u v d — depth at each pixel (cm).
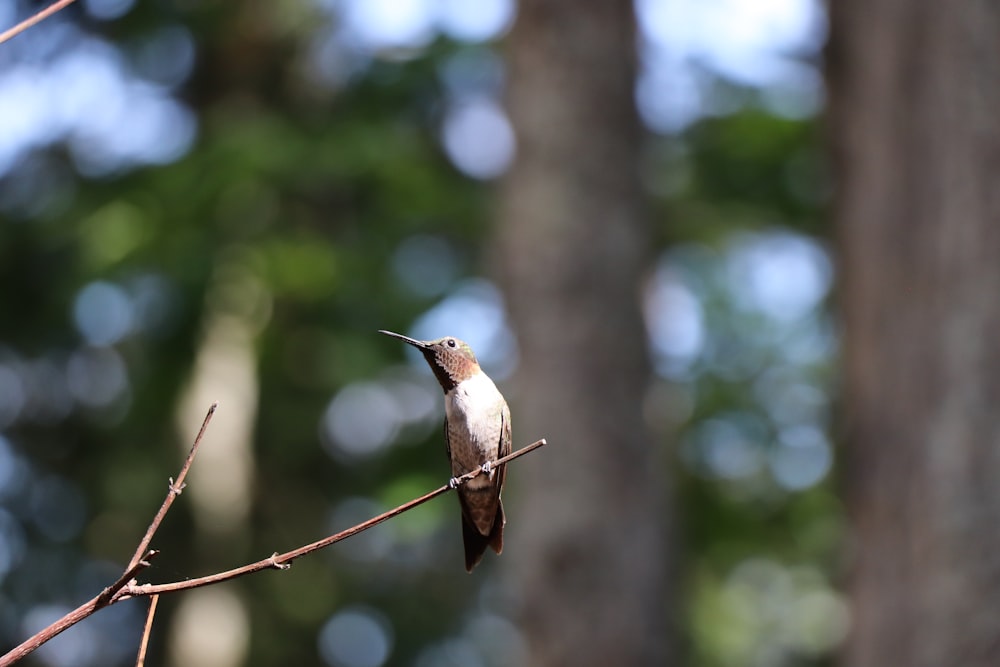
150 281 1552
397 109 1708
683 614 1573
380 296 1598
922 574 733
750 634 2022
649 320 1227
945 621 715
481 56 1669
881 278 794
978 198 748
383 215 1630
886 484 770
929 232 766
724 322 1695
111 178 1614
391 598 2173
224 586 1959
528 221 1215
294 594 2122
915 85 788
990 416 724
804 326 1698
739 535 1614
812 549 1647
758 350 1700
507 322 1249
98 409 1962
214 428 1900
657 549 1172
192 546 1970
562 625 1142
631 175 1229
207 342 1639
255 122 1600
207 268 1501
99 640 2130
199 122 1803
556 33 1230
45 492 2042
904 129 792
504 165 1291
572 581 1145
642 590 1154
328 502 2089
